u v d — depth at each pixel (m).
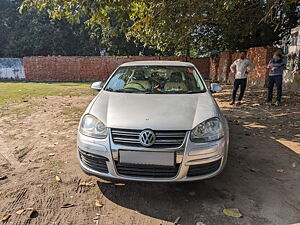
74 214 2.28
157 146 2.32
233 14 7.89
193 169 2.40
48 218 2.21
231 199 2.54
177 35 7.34
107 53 27.05
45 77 18.84
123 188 2.74
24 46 25.23
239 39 12.42
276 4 5.36
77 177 2.96
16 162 3.37
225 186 2.79
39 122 5.50
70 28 26.16
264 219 2.22
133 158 2.34
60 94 10.37
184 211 2.34
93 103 3.03
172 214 2.29
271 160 3.47
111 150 2.38
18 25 25.94
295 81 10.31
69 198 2.53
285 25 12.16
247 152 3.76
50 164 3.31
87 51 26.38
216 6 7.22
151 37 7.91
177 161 2.33
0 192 2.61
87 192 2.65
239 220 2.20
